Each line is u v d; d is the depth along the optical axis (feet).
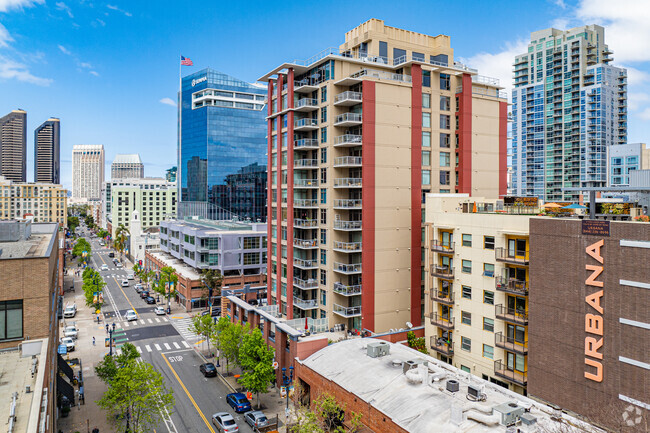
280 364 170.71
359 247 186.09
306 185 201.36
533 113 555.28
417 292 195.31
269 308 209.15
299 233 208.33
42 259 94.43
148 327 258.37
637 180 142.20
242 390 169.27
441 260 160.15
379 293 185.68
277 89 209.05
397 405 108.68
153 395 128.47
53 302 120.06
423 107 197.06
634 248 94.48
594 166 496.23
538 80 557.33
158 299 324.80
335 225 189.47
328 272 189.78
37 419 63.00
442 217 156.15
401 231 190.60
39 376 76.79
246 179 579.48
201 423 143.54
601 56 544.21
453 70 200.44
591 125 498.28
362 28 206.80
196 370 189.57
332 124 187.73
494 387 116.47
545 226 113.91
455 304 149.89
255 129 586.45
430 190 199.00
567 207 133.69
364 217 180.96
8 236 134.92
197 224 416.26
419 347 162.61
